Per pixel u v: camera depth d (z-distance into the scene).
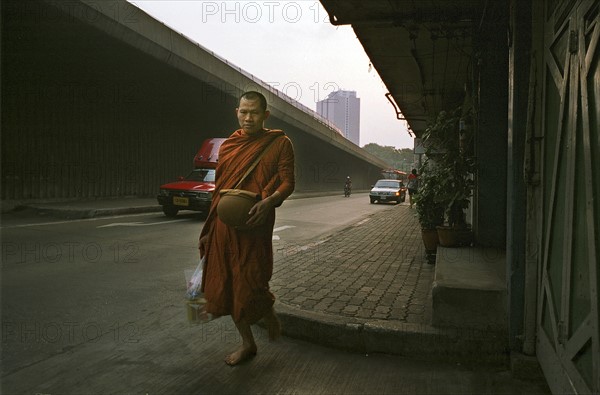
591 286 1.94
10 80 13.47
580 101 2.15
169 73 16.61
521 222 2.95
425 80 10.77
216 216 2.96
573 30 2.25
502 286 3.30
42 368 2.93
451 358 3.12
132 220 11.57
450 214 5.84
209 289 2.89
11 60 13.24
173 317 4.00
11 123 13.62
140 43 13.70
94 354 3.17
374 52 8.70
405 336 3.21
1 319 3.83
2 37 12.36
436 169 6.14
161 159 21.17
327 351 3.31
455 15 6.38
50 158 15.05
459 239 5.66
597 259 1.89
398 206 22.33
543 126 2.79
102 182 17.50
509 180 3.07
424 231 6.18
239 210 2.70
